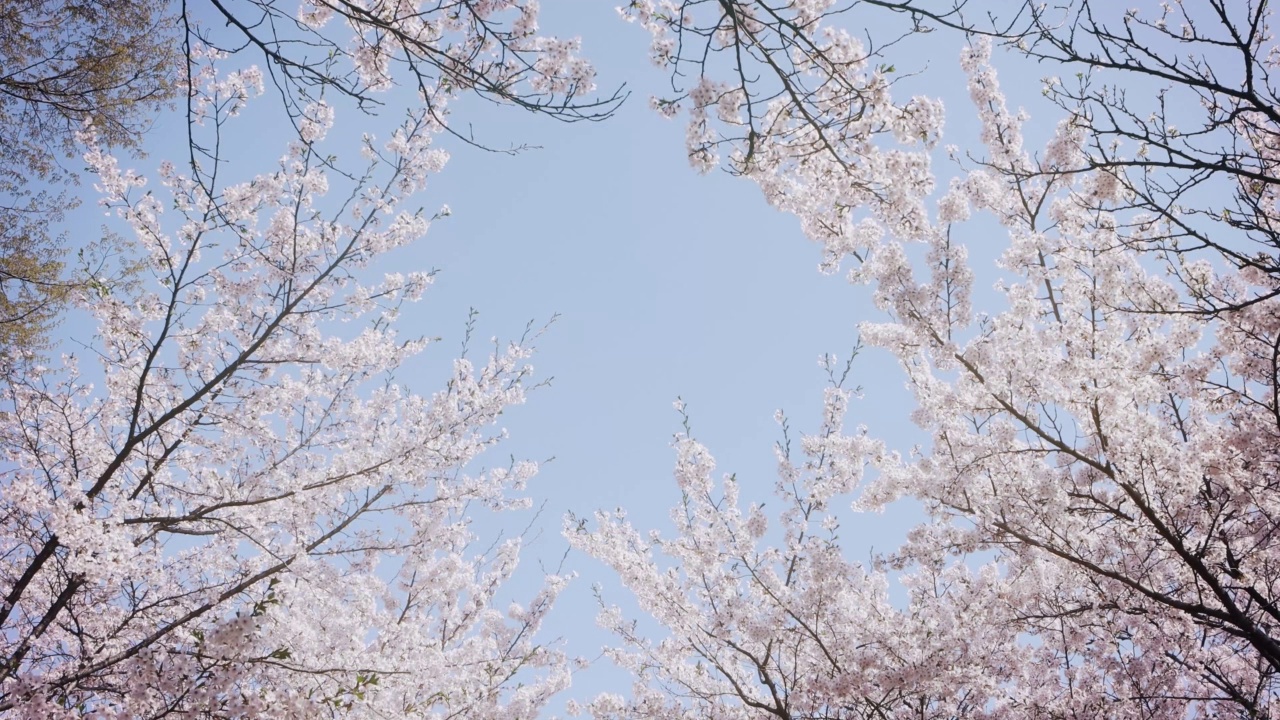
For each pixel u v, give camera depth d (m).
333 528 7.23
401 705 7.38
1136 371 6.40
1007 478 6.81
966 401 6.64
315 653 6.32
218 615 5.98
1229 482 6.23
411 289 7.13
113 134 7.84
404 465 7.05
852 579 7.27
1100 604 6.69
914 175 4.95
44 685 4.92
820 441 7.76
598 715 7.73
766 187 5.29
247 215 6.41
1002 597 7.33
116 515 5.39
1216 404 6.70
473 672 7.96
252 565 6.48
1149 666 7.21
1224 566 6.48
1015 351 6.41
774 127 4.65
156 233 6.10
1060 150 6.20
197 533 6.16
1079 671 7.49
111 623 5.78
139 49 7.62
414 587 8.57
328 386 7.26
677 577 7.81
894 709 7.21
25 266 7.25
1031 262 6.47
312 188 6.58
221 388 6.38
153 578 5.71
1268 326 5.89
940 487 6.94
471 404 7.50
